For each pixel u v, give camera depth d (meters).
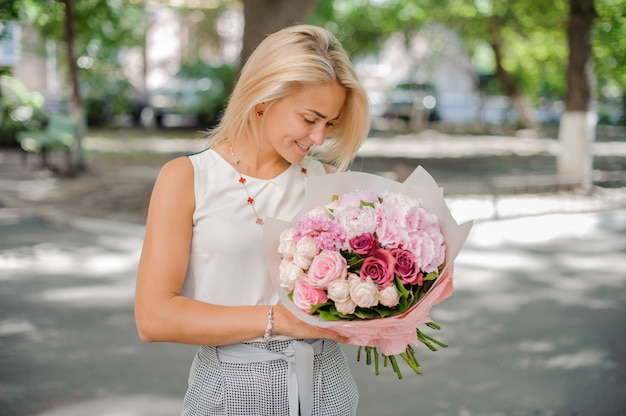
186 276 2.01
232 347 1.99
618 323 5.81
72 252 8.14
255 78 1.92
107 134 22.58
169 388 4.50
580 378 4.71
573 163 11.99
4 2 9.66
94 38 17.14
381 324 1.83
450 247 1.93
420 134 25.16
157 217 1.95
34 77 24.41
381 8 25.14
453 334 5.56
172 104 25.02
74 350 5.12
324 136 1.97
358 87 1.95
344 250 1.87
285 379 1.97
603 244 8.67
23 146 15.30
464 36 25.22
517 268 7.55
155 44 26.45
